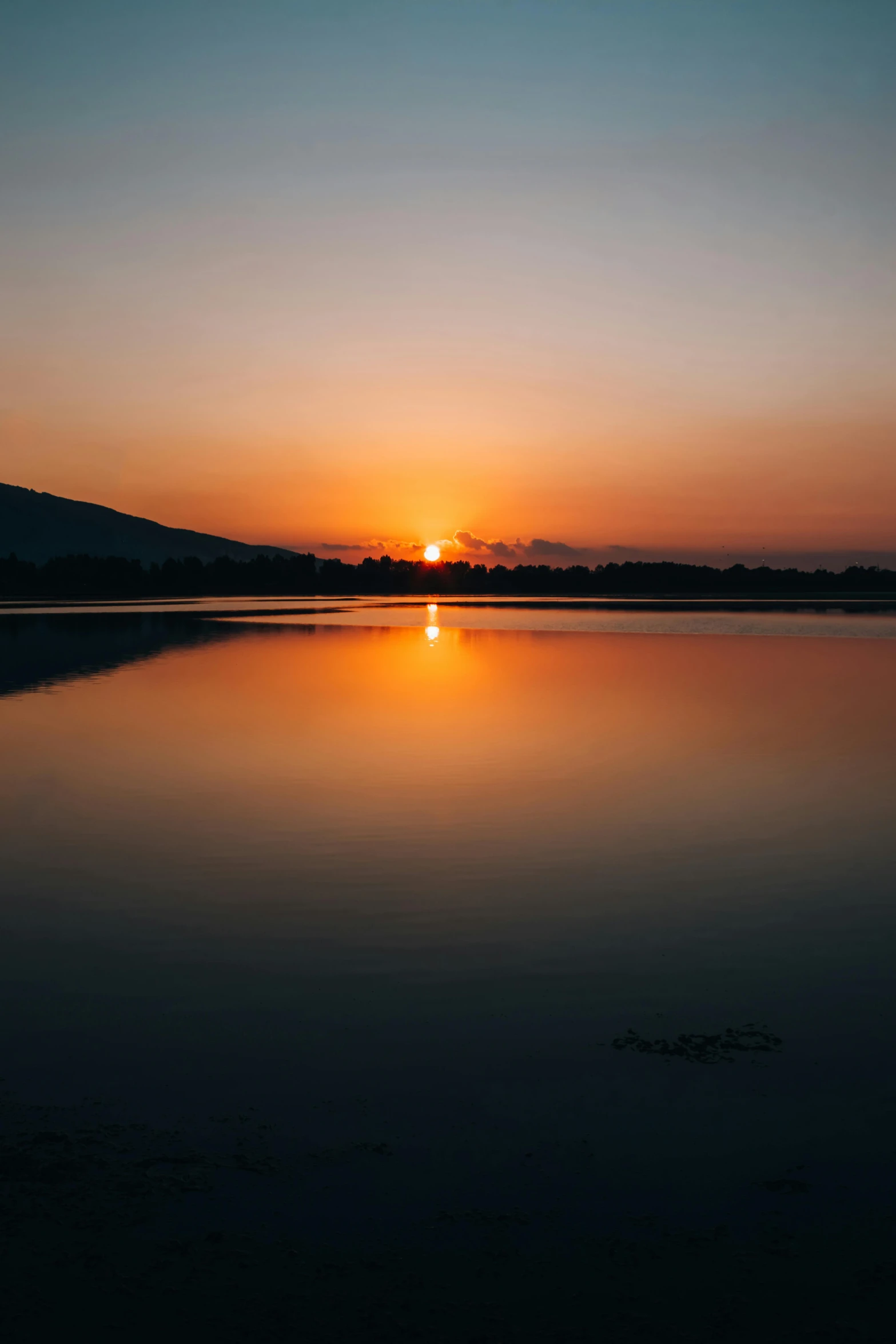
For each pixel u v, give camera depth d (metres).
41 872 12.27
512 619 83.38
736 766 18.77
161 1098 6.76
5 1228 5.23
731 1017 8.10
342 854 13.02
